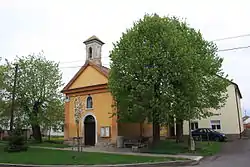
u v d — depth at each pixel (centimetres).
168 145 2689
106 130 2917
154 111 2319
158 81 2338
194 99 2344
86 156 1936
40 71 3478
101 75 3120
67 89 3347
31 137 3850
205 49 2861
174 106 2255
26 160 1820
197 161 1820
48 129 3612
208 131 3581
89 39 3369
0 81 3064
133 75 2403
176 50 2327
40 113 3366
